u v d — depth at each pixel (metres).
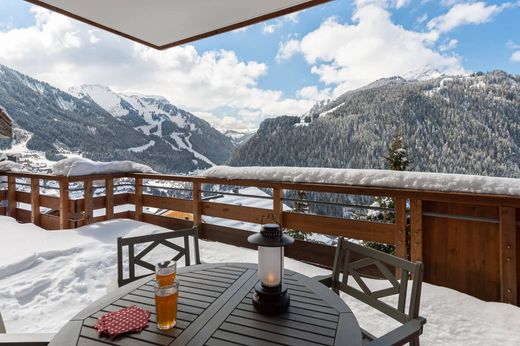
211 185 4.07
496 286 2.35
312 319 1.17
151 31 3.65
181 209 4.31
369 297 1.58
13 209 5.32
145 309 1.25
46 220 4.82
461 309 2.27
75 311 2.45
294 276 1.59
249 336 1.05
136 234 4.12
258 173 3.55
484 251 2.39
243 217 3.77
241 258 3.43
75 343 1.02
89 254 3.44
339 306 1.28
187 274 1.62
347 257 1.73
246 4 3.06
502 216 2.28
